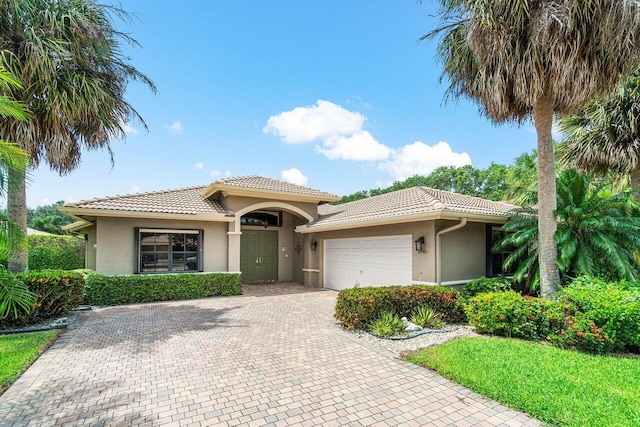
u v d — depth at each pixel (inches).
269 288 682.2
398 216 454.3
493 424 167.9
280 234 814.5
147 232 562.3
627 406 175.0
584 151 487.5
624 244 361.1
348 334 334.0
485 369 226.8
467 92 391.9
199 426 167.0
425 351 271.3
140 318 407.8
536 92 309.0
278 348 290.0
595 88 306.7
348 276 616.4
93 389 208.4
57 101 394.3
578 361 240.4
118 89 481.1
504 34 301.7
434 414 178.4
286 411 182.4
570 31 276.2
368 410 183.2
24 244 240.5
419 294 370.3
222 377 227.8
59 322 374.0
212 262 610.5
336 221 605.0
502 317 305.7
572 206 361.4
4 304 243.0
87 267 761.6
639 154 449.7
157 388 210.2
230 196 640.4
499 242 503.2
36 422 169.8
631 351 271.1
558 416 167.3
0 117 367.9
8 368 235.6
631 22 271.1
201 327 363.9
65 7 403.2
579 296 283.0
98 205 526.0
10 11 363.9
